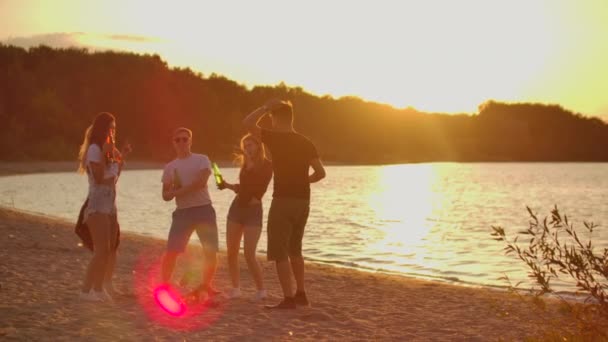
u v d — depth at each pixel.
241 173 7.93
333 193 46.53
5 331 6.20
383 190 51.38
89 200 7.46
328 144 156.12
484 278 11.80
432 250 16.06
